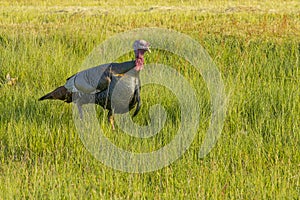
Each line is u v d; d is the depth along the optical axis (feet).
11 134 88.84
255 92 105.81
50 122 94.63
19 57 128.47
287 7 178.09
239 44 135.33
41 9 181.47
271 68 120.78
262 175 77.71
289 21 153.48
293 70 120.57
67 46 139.03
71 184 73.05
